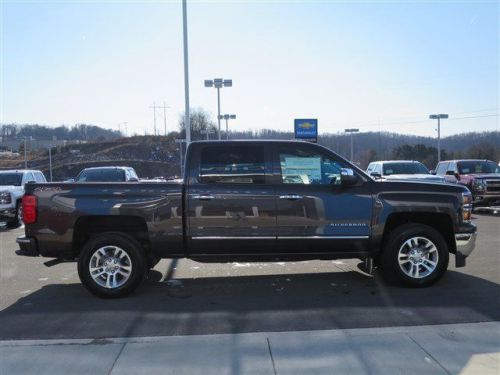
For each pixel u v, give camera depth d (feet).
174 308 19.62
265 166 21.77
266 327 17.04
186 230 21.40
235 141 22.06
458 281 23.25
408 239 21.88
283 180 21.74
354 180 21.39
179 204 21.35
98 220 21.85
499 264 27.04
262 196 21.42
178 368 13.51
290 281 24.06
